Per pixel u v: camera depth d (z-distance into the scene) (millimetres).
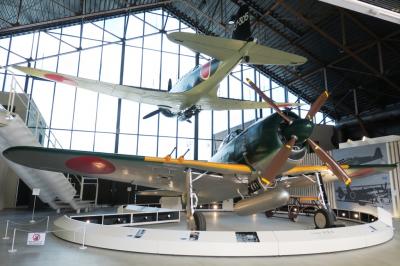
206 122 16422
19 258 3590
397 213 8617
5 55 14289
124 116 15242
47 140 8898
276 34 13422
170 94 9836
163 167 4734
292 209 7742
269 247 3816
